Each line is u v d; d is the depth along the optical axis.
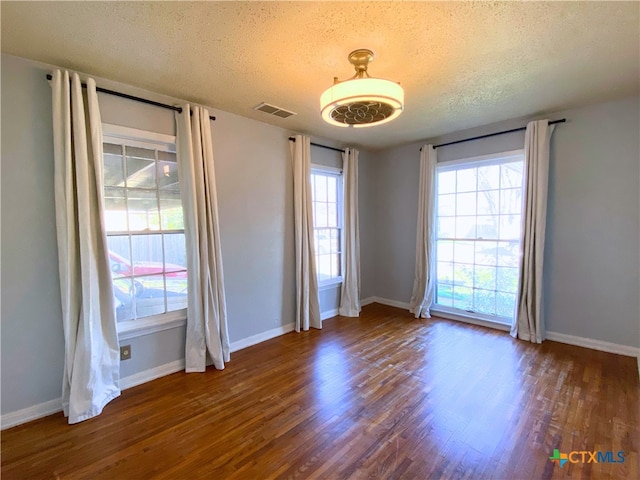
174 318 2.82
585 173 3.16
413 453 1.80
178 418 2.16
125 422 2.12
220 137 3.12
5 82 2.04
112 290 2.37
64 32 1.81
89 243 2.22
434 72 2.37
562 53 2.12
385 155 4.90
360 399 2.36
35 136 2.14
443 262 4.40
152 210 2.75
